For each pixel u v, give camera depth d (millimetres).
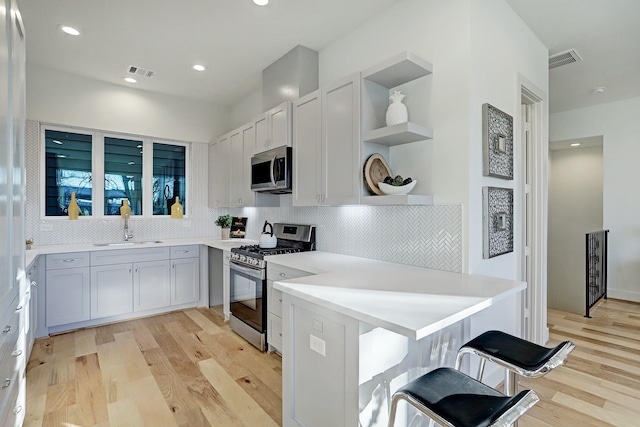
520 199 2607
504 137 2361
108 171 4039
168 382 2396
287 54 3199
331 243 3080
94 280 3471
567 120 5062
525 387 2357
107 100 3904
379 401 1461
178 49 3137
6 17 1397
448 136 2139
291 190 3229
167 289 3949
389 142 2355
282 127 3041
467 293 1600
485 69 2188
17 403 1694
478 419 987
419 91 2297
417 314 1301
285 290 1743
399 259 2457
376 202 2178
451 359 1861
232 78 3807
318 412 1613
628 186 4621
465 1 2070
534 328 3094
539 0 2365
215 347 2998
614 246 4785
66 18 2615
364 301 1474
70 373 2518
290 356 1794
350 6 2496
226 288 3625
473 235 2080
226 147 4160
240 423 1960
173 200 4508
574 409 2098
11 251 1507
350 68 2848
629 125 4543
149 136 4219
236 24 2730
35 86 3484
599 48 3053
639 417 2018
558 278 5918
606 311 4203
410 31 2377
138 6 2469
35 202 3547
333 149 2488
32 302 2809
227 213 4852
